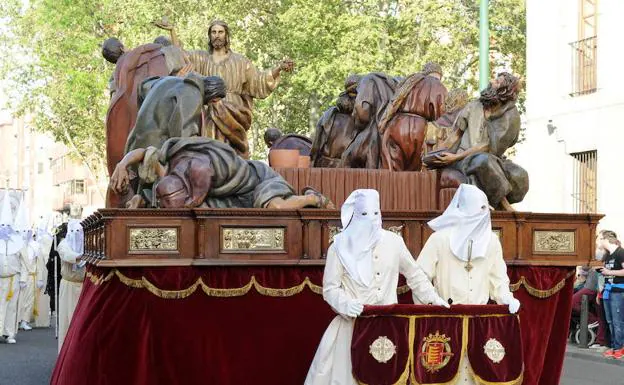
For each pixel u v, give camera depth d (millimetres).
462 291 7277
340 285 6828
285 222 7809
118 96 10086
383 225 8242
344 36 30875
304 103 35312
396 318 6621
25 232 16438
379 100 10945
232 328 7754
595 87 22672
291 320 7879
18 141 102125
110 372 7570
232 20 32719
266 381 7824
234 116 10234
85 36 37312
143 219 7527
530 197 24797
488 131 9359
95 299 7754
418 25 32938
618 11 21875
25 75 41406
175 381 7629
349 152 11039
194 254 7637
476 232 7312
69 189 75812
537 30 24469
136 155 8203
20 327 19469
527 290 8625
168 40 11188
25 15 40531
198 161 8125
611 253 15250
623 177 21688
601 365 14211
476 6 33406
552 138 24031
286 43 32719
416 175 9422
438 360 6672
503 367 6805
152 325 7598
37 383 11469
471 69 35781
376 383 6555
